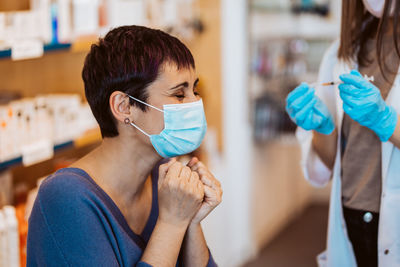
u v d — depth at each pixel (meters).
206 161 3.43
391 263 1.58
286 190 4.92
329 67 1.79
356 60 1.67
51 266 1.17
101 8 2.50
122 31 1.26
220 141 3.69
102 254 1.16
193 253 1.41
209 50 3.59
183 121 1.27
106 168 1.28
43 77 2.69
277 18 4.22
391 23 1.55
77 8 2.33
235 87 3.72
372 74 1.62
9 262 2.01
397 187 1.54
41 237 1.17
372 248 1.64
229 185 3.74
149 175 1.42
